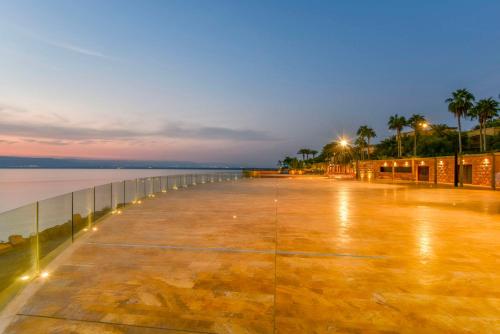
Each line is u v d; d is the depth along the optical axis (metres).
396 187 26.06
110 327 3.62
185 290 4.57
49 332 3.55
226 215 10.95
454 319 3.78
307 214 11.21
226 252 6.47
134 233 8.14
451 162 31.92
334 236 7.85
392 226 9.11
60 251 6.53
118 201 12.85
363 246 6.91
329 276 5.13
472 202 15.13
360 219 10.23
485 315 3.88
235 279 4.99
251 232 8.27
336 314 3.89
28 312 3.98
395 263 5.78
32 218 6.20
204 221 9.81
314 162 117.44
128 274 5.21
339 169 77.19
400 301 4.24
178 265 5.65
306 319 3.78
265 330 3.54
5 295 4.46
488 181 27.22
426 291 4.56
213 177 36.06
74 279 5.00
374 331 3.53
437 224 9.45
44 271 5.36
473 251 6.55
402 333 3.50
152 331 3.54
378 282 4.88
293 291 4.54
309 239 7.54
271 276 5.12
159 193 19.47
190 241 7.33
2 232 6.28
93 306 4.11
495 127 53.78
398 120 62.12
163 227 8.88
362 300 4.27
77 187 74.19
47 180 114.69
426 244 7.10
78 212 9.62
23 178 134.25
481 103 45.41
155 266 5.60
